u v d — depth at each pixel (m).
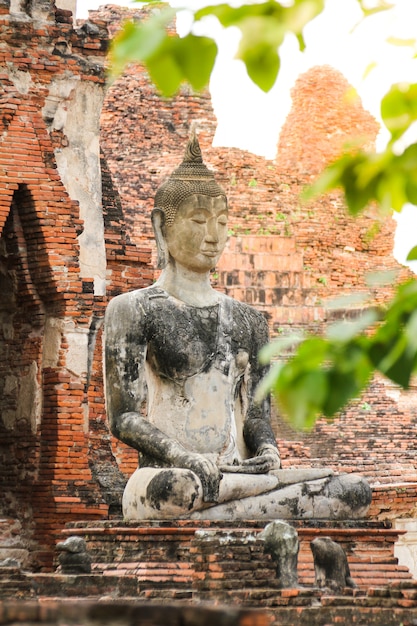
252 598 16.33
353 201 8.90
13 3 29.39
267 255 46.97
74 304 28.80
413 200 8.84
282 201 47.81
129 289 30.81
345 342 8.45
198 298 21.45
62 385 28.73
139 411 20.81
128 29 8.54
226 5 8.47
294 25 8.34
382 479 31.89
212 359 21.08
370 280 8.90
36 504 28.50
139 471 20.23
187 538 19.05
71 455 28.50
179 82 8.74
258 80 8.59
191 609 8.97
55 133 29.53
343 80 51.34
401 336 8.30
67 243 28.89
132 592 17.08
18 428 29.25
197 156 21.67
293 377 8.48
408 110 8.84
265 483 20.39
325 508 20.66
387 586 16.08
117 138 44.53
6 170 28.62
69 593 16.92
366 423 38.16
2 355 29.78
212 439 20.80
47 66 29.36
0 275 29.56
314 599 16.34
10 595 16.73
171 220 21.34
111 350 20.94
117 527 19.70
